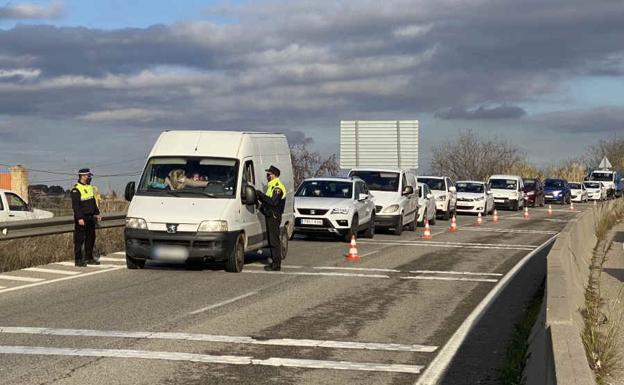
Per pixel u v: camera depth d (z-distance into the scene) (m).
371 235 24.73
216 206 15.09
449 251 20.97
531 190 53.84
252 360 8.27
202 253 14.77
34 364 7.88
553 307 7.26
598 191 66.81
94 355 8.30
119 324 10.03
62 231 17.78
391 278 15.19
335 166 43.06
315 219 22.25
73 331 9.55
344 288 13.70
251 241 16.20
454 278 15.38
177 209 15.02
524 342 8.96
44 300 11.88
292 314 11.02
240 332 9.70
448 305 12.12
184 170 15.80
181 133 16.58
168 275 14.95
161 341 9.06
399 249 21.23
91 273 15.15
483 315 11.27
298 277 15.01
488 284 14.55
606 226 29.80
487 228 31.17
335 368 8.02
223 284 13.86
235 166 15.84
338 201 22.61
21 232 16.30
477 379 7.68
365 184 24.84
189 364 8.02
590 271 17.44
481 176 70.56
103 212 21.94
